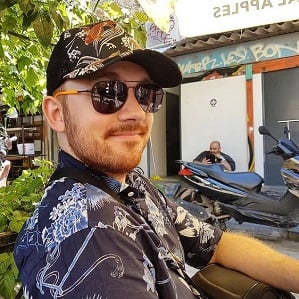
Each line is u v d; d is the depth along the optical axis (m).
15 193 1.76
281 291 1.30
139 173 1.35
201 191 4.41
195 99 5.99
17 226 1.49
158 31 4.73
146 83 1.04
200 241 1.39
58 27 1.36
